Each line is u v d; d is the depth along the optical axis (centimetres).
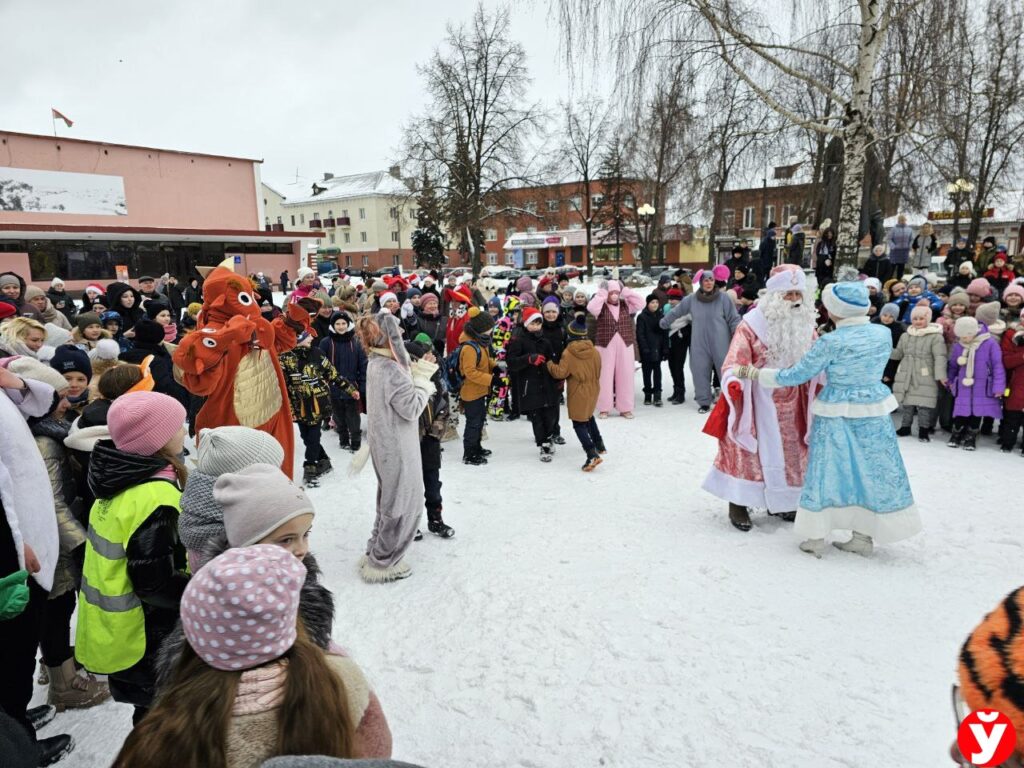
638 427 756
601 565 397
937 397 659
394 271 2364
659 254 4491
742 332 446
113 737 269
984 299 760
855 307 382
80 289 2767
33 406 261
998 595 346
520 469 608
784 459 441
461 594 369
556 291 1031
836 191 1568
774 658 296
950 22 1035
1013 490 503
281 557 134
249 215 3678
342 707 133
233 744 122
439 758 247
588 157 3878
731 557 403
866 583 363
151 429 227
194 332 402
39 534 244
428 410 437
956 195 1792
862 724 252
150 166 3294
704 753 242
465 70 3366
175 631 162
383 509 387
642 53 1099
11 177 2880
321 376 588
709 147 1541
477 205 3397
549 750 249
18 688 242
